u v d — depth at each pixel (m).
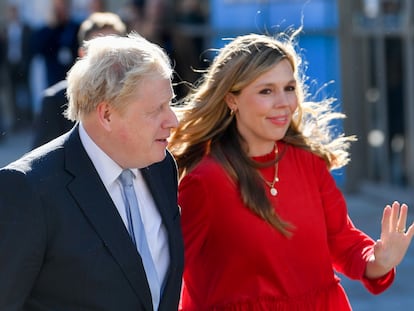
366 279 5.58
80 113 4.52
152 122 4.46
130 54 4.44
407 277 10.84
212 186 5.45
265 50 5.48
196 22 14.69
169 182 4.93
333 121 14.29
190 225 5.48
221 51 5.66
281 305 5.40
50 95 7.37
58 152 4.52
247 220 5.41
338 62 14.33
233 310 5.41
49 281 4.40
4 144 20.89
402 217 5.32
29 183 4.35
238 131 5.64
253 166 5.53
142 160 4.54
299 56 6.32
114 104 4.41
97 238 4.44
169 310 4.71
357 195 14.73
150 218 4.77
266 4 14.39
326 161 5.82
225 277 5.45
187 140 5.71
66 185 4.44
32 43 14.77
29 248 4.31
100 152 4.55
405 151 13.75
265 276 5.42
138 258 4.51
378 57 14.09
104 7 17.02
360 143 14.61
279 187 5.56
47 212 4.36
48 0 20.45
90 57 4.48
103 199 4.50
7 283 4.30
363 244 5.68
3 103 22.05
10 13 21.31
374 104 14.31
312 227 5.54
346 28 14.24
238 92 5.54
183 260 4.84
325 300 5.54
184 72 13.65
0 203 4.33
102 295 4.42
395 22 13.55
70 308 4.41
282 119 5.51
